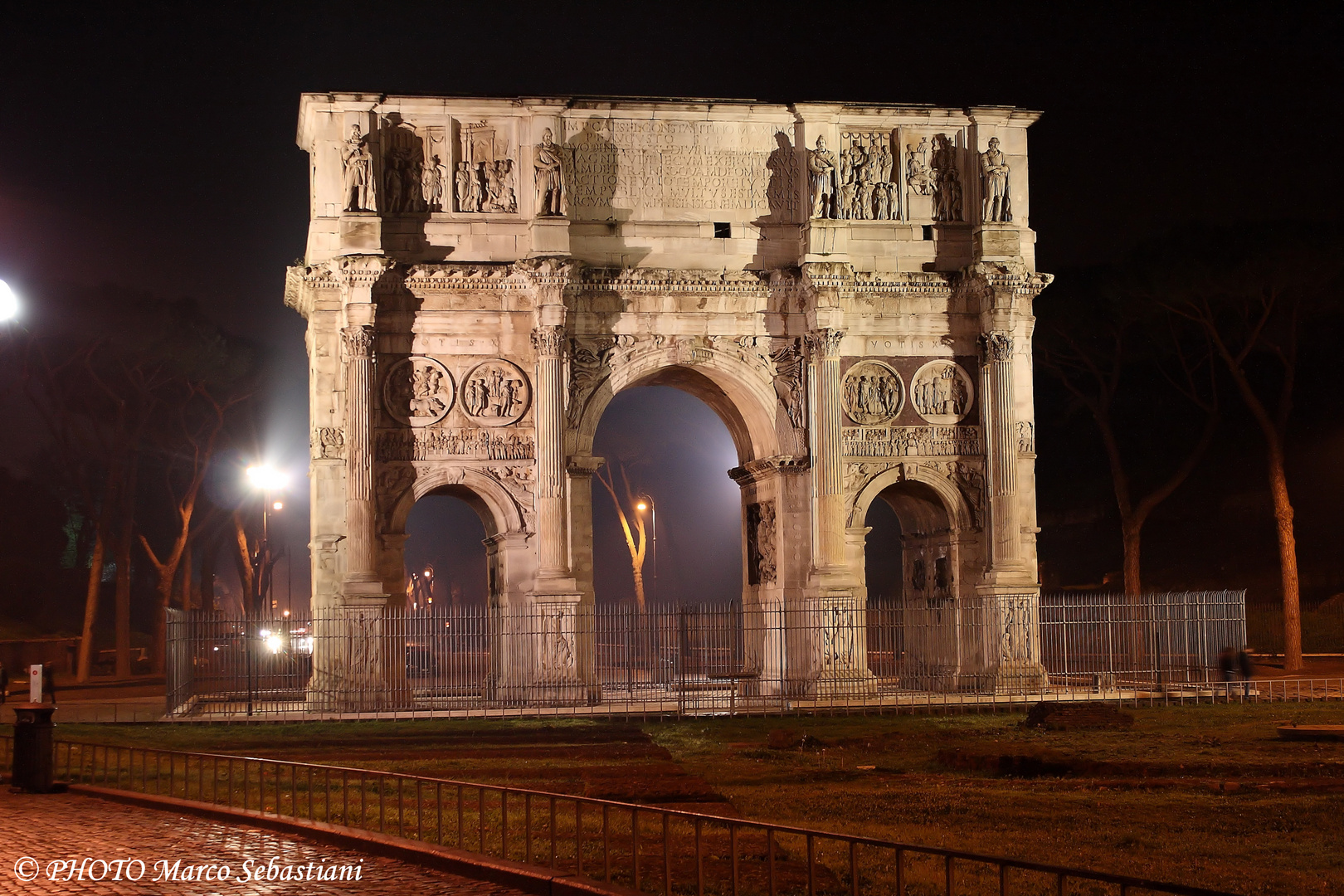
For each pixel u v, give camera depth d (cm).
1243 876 2380
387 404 6178
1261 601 8969
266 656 6944
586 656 6100
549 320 6119
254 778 3731
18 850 2472
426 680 7031
